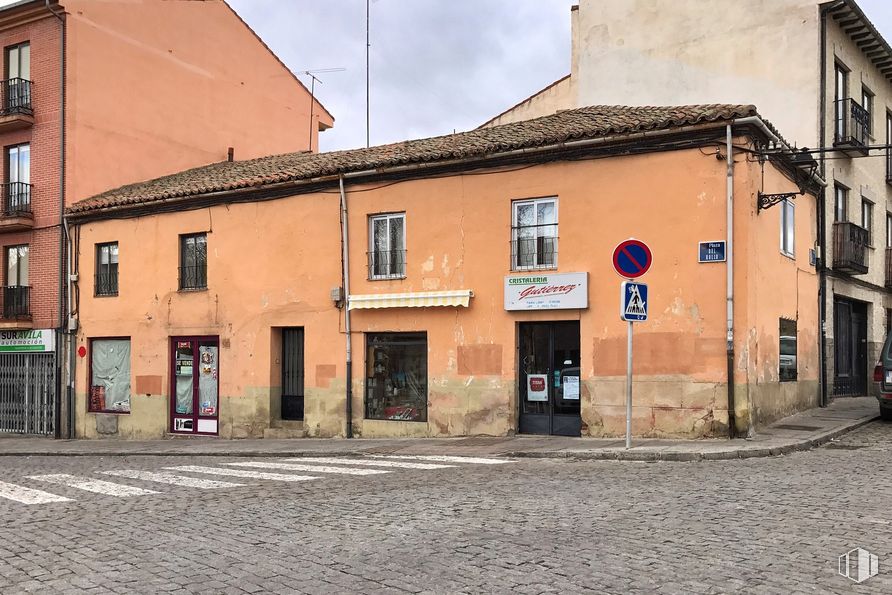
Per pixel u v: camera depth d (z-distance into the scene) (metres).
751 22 20.58
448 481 9.96
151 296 20.56
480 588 5.16
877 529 6.66
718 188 13.50
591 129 14.42
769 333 14.93
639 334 14.04
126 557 6.29
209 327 19.47
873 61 22.73
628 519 7.20
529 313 15.19
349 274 17.31
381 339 17.12
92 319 21.77
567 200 14.84
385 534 6.82
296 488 9.77
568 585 5.18
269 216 18.62
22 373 23.30
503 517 7.41
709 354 13.45
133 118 24.28
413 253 16.50
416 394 16.59
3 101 23.45
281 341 18.77
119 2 24.00
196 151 26.39
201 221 19.73
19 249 23.67
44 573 5.89
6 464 15.49
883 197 24.11
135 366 20.81
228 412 19.02
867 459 11.21
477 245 15.75
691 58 21.67
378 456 13.61
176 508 8.51
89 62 23.05
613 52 23.14
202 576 5.65
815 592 4.98
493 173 15.65
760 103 20.22
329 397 17.52
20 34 23.42
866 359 23.17
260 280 18.67
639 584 5.17
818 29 19.42
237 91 28.14
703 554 5.89
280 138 30.11
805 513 7.33
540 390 15.27
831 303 19.80
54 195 22.59
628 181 14.28
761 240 14.37
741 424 13.16
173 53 25.70
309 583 5.40
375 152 18.81
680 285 13.73
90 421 21.64
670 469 10.64
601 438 14.27
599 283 14.47
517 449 13.20
